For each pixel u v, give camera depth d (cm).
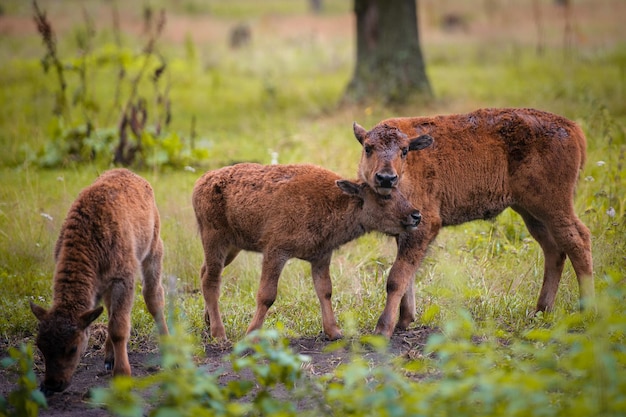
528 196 1230
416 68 2822
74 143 2080
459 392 816
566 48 3822
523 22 5391
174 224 1558
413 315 1237
